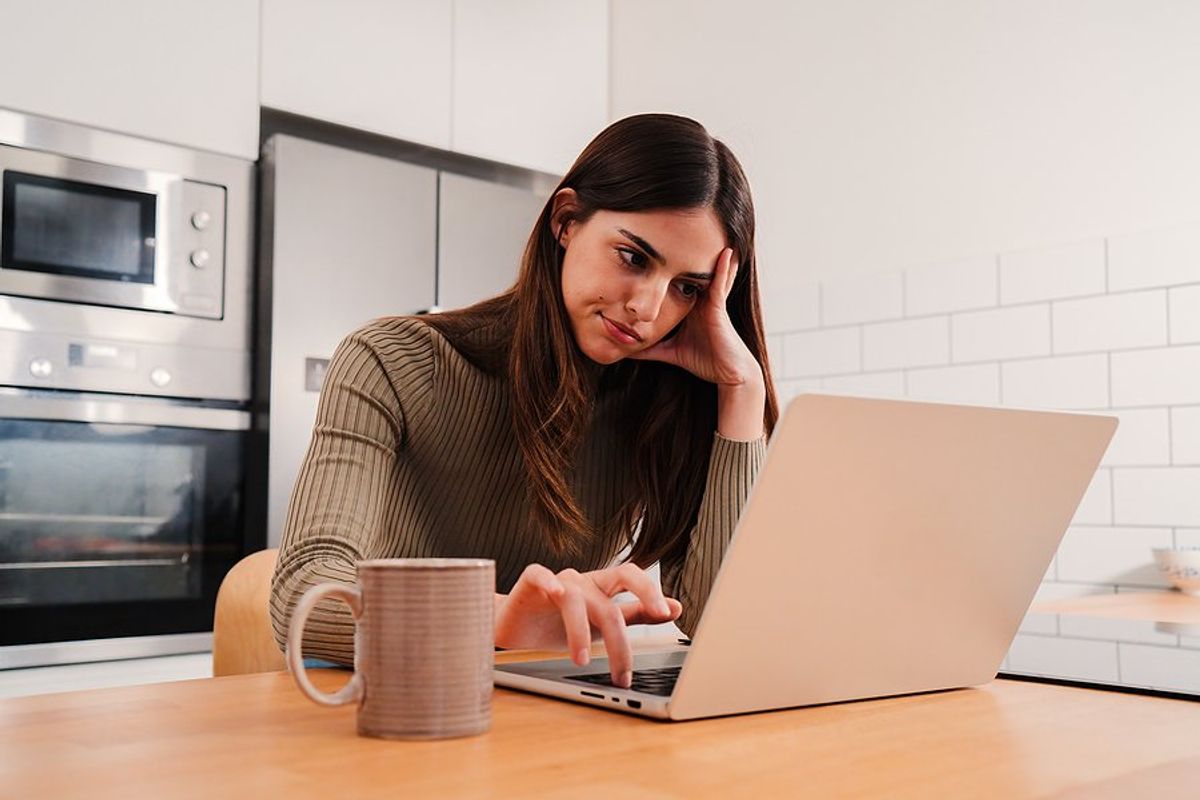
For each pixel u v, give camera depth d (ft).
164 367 7.78
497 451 4.10
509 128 9.96
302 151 8.34
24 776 1.67
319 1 8.72
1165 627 3.56
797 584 2.21
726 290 3.86
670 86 10.43
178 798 1.54
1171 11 7.19
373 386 3.71
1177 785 1.74
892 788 1.68
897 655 2.52
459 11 9.65
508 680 2.61
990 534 2.51
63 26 7.39
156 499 7.71
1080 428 2.52
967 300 8.12
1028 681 2.85
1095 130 7.52
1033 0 7.91
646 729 2.12
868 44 8.89
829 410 2.06
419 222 9.05
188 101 7.96
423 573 1.98
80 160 7.46
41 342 7.23
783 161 9.44
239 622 4.54
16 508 7.09
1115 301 7.34
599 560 4.44
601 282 3.56
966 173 8.20
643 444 4.24
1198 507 6.88
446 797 1.57
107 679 7.30
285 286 8.19
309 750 1.88
